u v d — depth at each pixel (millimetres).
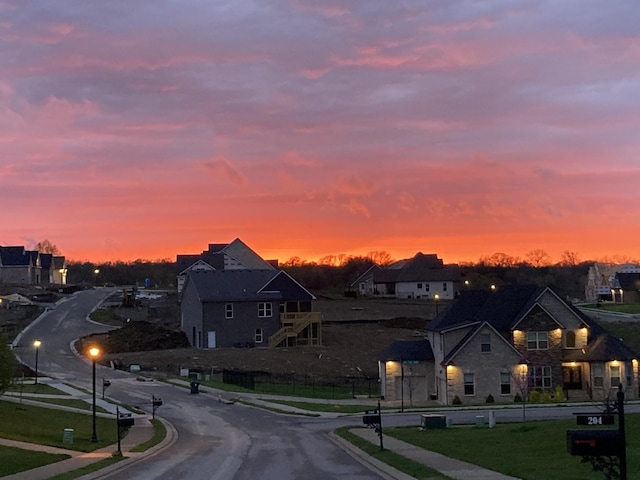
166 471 30000
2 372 46688
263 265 128500
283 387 68312
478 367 61125
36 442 37812
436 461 29750
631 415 36688
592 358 61688
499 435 36469
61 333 96062
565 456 28156
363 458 33125
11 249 154375
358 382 72250
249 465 31719
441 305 124312
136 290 139250
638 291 128625
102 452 36438
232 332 88625
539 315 62781
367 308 120000
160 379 70500
